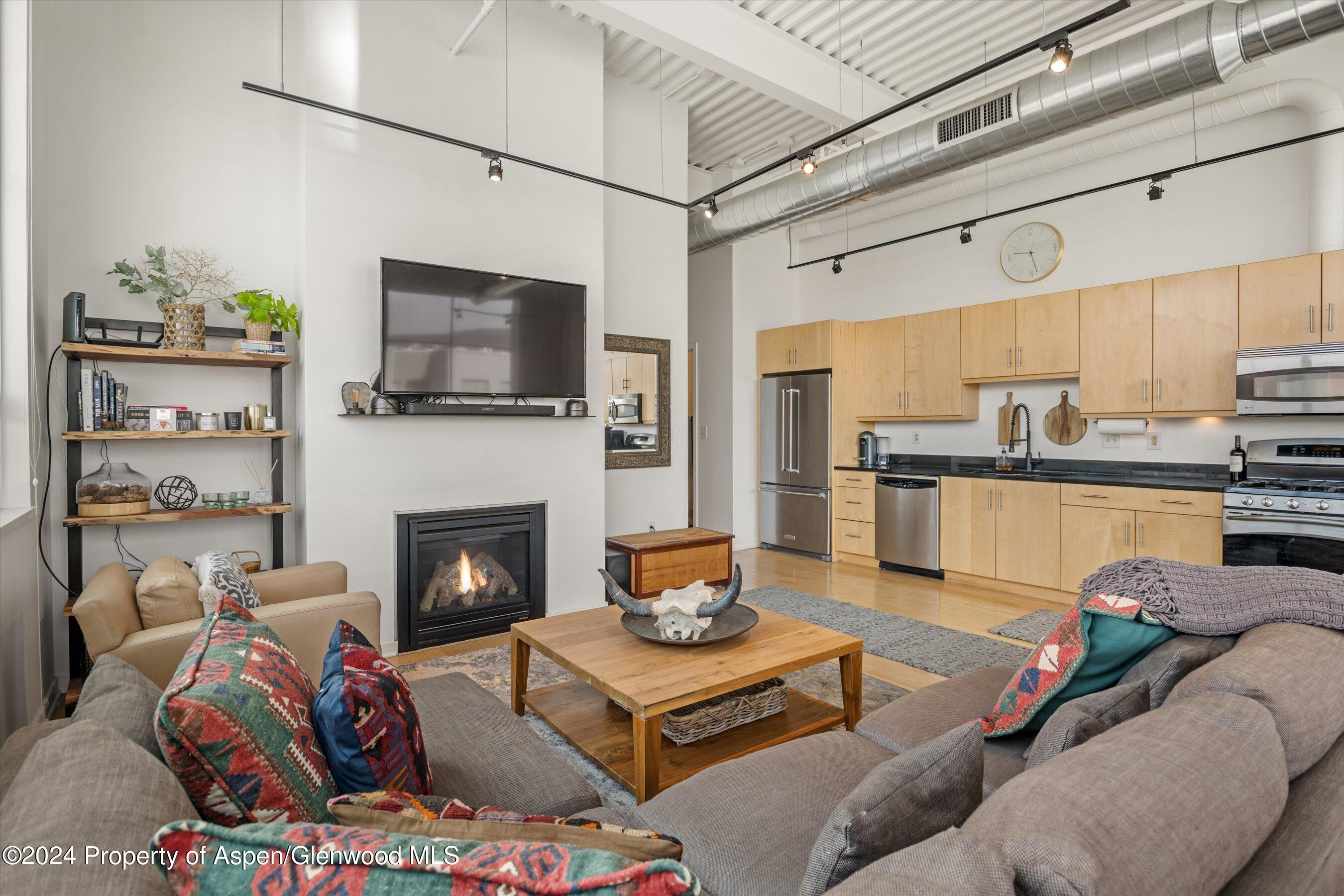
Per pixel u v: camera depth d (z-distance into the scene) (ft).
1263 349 12.71
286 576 9.25
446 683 6.93
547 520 13.58
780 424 21.48
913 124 13.32
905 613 14.19
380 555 11.71
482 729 5.79
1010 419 17.95
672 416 18.29
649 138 17.30
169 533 10.90
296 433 11.78
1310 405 12.19
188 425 10.38
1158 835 2.35
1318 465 13.03
